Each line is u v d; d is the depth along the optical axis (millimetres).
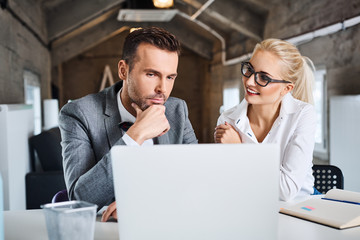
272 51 1537
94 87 10828
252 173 837
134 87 1294
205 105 11117
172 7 7875
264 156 833
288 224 1100
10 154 2527
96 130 1410
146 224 853
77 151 1347
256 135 1743
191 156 831
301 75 1688
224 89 9227
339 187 1803
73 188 1271
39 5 6336
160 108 1196
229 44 8781
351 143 3150
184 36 10188
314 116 1625
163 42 1253
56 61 9070
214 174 835
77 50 9148
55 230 780
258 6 6410
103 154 1403
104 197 1187
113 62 10852
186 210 846
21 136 2990
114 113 1435
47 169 3307
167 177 836
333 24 4047
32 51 5730
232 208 848
